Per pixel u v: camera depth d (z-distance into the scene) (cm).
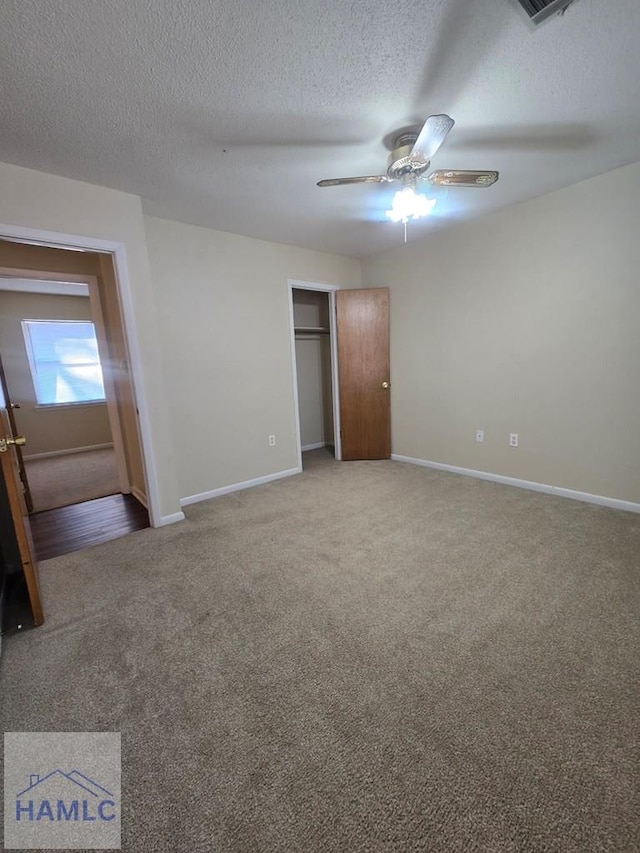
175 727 124
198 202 262
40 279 312
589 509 278
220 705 132
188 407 319
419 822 96
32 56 132
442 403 381
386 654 151
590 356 275
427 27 129
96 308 337
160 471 280
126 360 267
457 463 378
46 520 305
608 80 157
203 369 325
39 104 157
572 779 104
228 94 157
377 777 107
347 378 431
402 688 135
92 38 126
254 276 350
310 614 177
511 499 304
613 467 275
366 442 442
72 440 537
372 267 425
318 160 211
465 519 271
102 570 223
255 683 140
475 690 133
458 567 211
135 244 251
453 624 166
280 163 213
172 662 152
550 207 279
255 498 333
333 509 301
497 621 167
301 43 133
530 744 114
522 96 166
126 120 171
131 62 137
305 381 507
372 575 206
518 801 99
